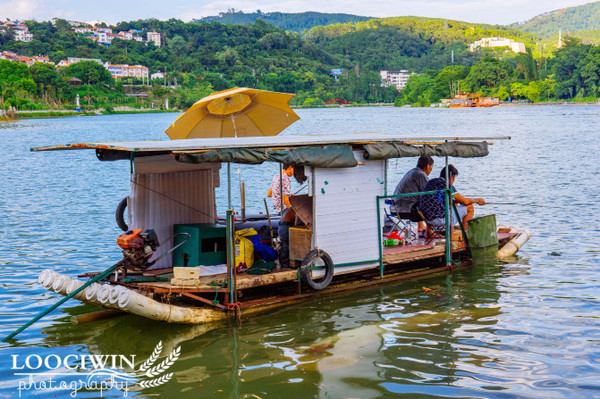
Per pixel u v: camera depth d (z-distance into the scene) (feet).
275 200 38.01
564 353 23.26
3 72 587.68
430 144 32.71
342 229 30.01
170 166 29.66
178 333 25.84
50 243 43.19
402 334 25.40
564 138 153.58
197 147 25.00
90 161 111.55
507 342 24.43
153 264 29.55
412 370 21.98
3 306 29.96
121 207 34.04
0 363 23.34
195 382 21.36
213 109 40.60
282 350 23.91
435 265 35.40
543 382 20.89
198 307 27.25
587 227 46.50
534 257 37.83
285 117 42.52
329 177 29.30
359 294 30.68
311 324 26.61
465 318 27.22
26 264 37.42
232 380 21.45
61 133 240.73
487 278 33.42
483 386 20.66
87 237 45.24
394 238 34.68
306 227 29.73
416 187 35.12
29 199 65.10
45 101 605.31
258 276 27.99
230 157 25.66
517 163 94.89
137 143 26.48
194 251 29.50
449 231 34.81
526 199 60.59
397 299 29.94
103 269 35.96
